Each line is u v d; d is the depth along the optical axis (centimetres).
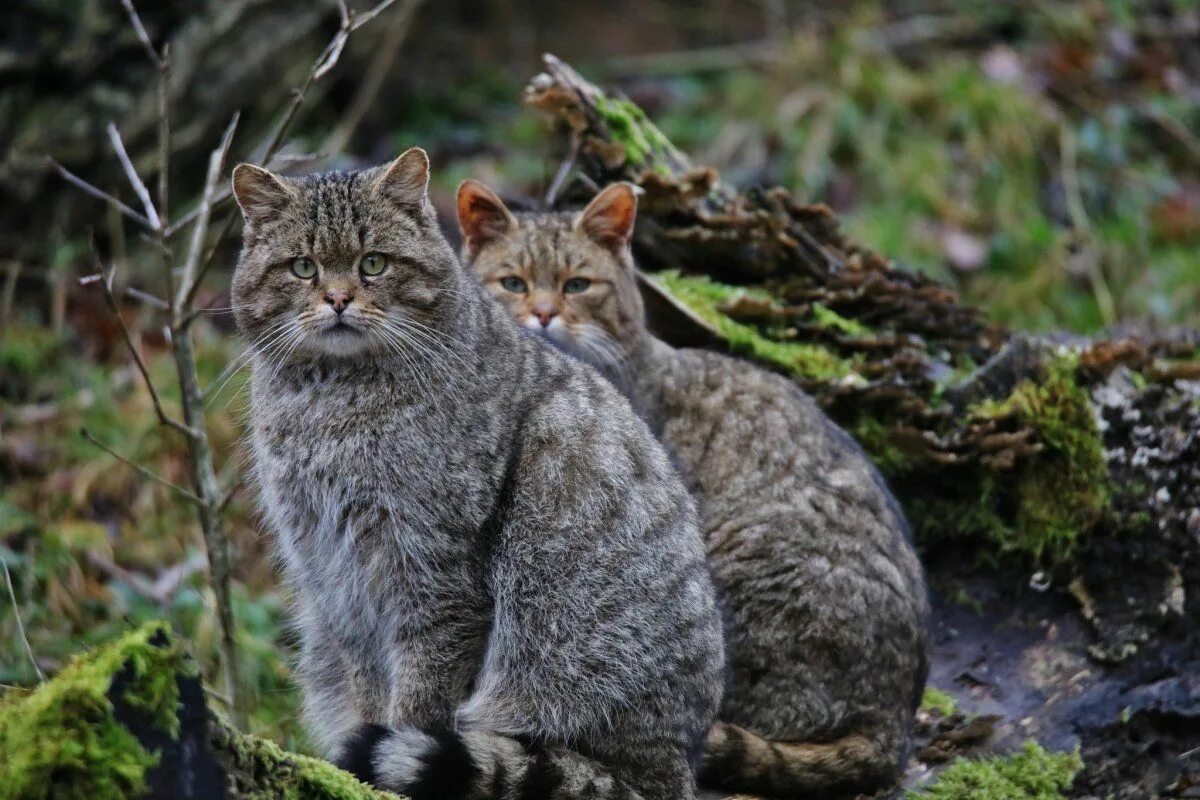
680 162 1234
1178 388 1020
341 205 748
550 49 1995
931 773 863
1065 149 1778
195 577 1091
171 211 1495
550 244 1052
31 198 1409
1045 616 983
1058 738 886
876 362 1098
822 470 895
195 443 811
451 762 670
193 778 532
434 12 1953
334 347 735
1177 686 891
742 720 852
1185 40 1975
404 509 723
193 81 1493
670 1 2111
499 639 730
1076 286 1647
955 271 1644
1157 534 956
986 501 1022
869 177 1758
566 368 775
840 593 848
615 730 726
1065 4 2011
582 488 724
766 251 1174
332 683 808
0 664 975
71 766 509
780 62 1884
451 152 1775
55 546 1091
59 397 1280
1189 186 1805
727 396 951
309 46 1650
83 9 1403
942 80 1844
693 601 738
